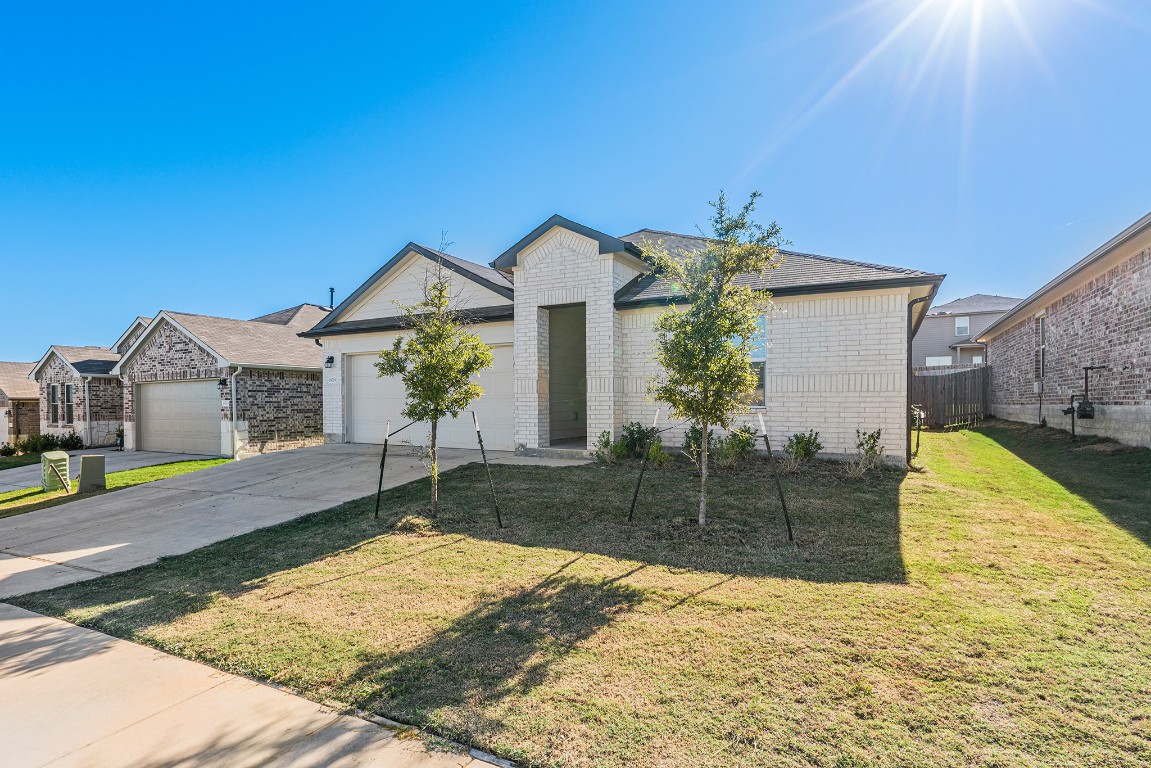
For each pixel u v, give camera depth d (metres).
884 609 3.88
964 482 8.22
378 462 11.28
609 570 4.86
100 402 21.42
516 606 4.14
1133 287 10.41
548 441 11.88
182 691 3.17
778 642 3.43
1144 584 4.24
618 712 2.76
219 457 17.23
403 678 3.18
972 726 2.56
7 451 21.25
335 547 5.97
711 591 4.30
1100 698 2.76
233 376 16.73
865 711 2.70
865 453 8.84
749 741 2.50
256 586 4.89
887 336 9.13
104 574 5.56
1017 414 17.50
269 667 3.38
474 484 8.64
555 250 11.35
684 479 8.37
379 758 2.49
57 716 2.94
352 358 14.79
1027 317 16.44
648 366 10.83
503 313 12.21
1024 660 3.15
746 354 6.13
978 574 4.51
